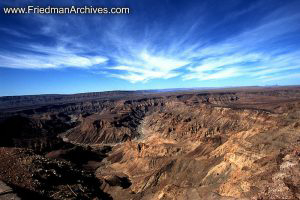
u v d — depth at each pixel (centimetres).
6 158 5522
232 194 4047
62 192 4934
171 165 6756
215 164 6075
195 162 6481
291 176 3503
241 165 5203
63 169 6256
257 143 5578
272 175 3781
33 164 5459
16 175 4769
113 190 6612
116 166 9112
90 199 5325
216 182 5244
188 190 5025
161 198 5238
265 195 3356
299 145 4662
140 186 6494
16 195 3638
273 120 8381
